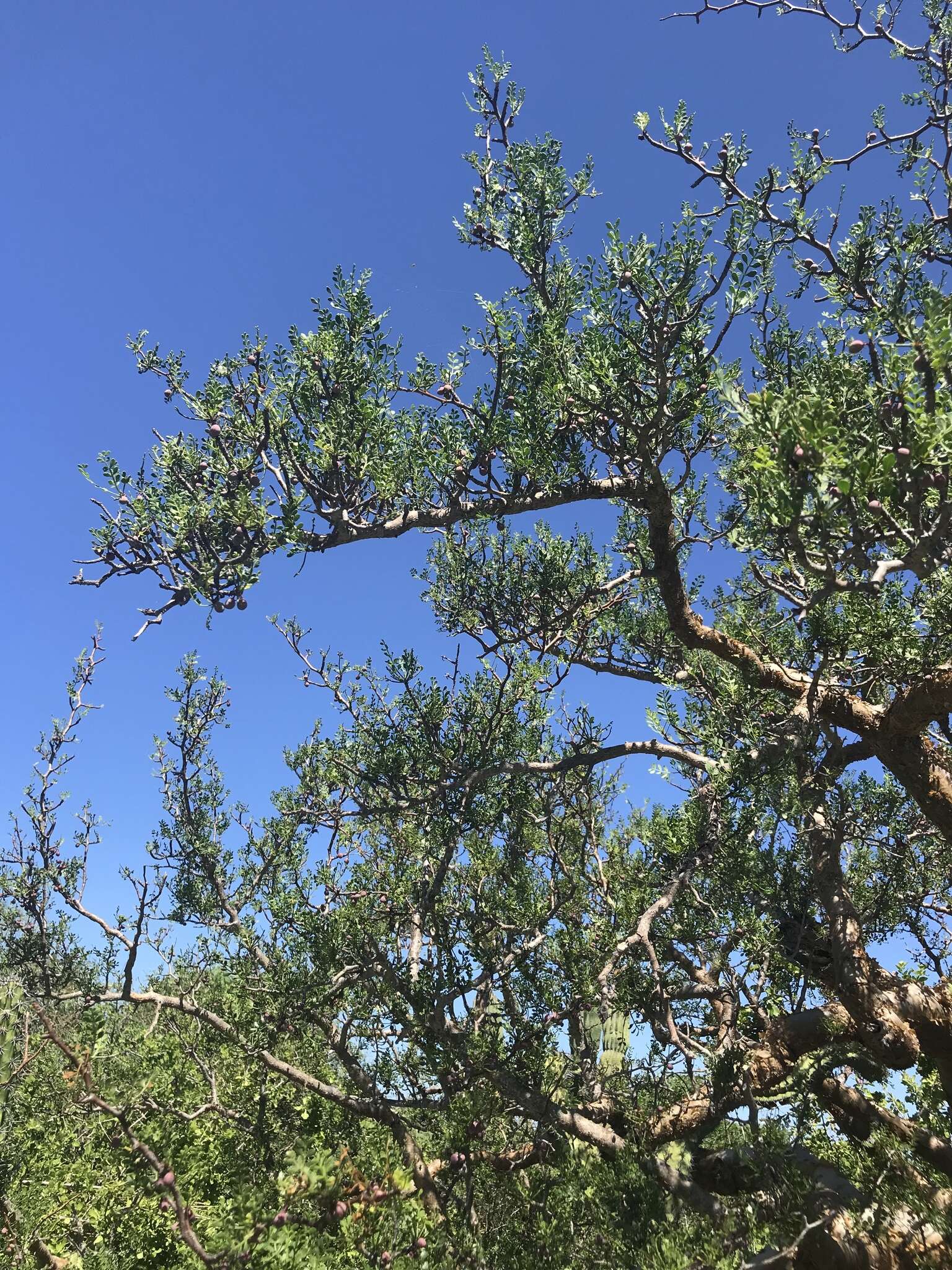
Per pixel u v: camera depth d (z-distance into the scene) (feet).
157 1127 19.43
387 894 22.36
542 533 26.81
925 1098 25.31
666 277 16.47
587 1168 16.19
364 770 24.31
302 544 16.51
